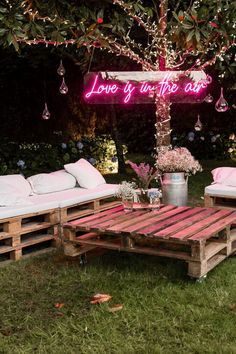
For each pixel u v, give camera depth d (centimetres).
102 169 1004
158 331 293
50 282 378
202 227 389
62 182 548
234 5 528
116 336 288
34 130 997
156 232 377
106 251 454
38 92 999
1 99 958
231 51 662
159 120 658
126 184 465
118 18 605
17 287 371
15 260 438
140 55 773
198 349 267
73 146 957
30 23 522
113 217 433
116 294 351
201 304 328
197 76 669
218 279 374
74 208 541
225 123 1160
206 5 562
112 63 829
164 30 622
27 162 863
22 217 445
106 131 1101
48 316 320
